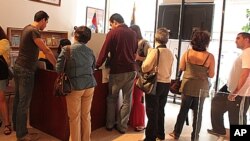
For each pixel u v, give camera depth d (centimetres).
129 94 335
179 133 323
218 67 473
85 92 262
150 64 279
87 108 272
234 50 475
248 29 463
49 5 471
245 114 170
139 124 354
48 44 465
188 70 291
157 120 302
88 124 277
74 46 251
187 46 489
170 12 502
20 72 281
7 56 305
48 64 320
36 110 337
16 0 414
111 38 314
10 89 352
